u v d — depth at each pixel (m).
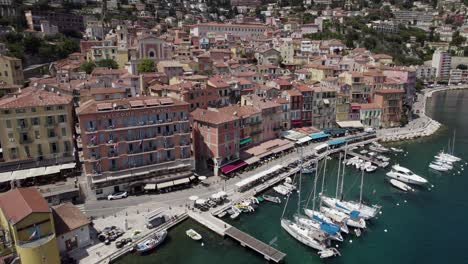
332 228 79.06
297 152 128.88
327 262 72.62
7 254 62.03
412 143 149.75
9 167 94.00
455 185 109.31
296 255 74.38
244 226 83.44
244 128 120.69
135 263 69.25
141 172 92.69
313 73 190.88
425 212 93.00
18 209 62.91
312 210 87.81
